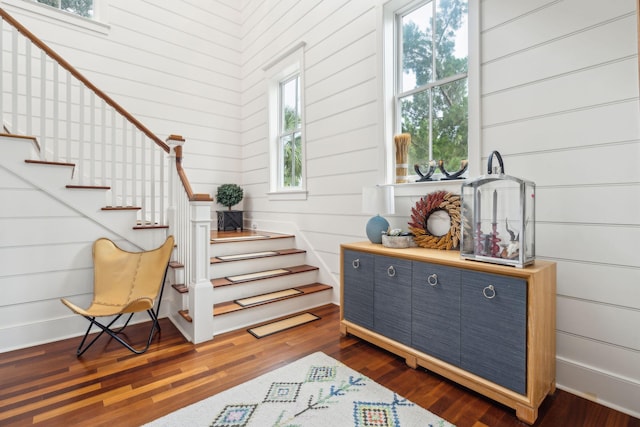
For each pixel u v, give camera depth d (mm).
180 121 4438
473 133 2150
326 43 3377
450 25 2453
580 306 1759
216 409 1636
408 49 2746
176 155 3033
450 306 1864
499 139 2047
